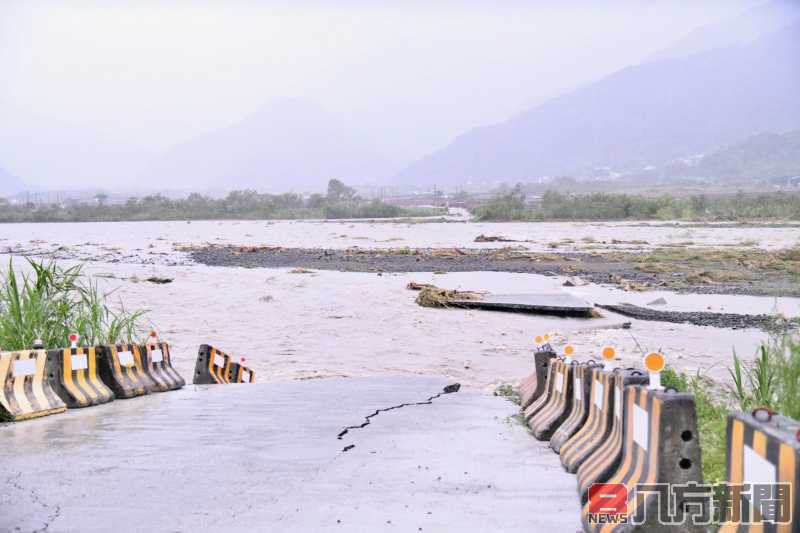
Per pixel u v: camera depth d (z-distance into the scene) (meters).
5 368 10.48
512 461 7.98
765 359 8.93
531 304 21.75
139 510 6.30
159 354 13.40
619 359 14.95
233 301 22.97
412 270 33.28
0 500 6.60
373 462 7.90
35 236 66.00
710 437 7.80
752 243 49.16
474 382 13.97
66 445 8.72
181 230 77.31
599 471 6.34
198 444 8.72
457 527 5.89
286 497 6.67
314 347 17.19
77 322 13.15
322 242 55.66
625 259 39.25
